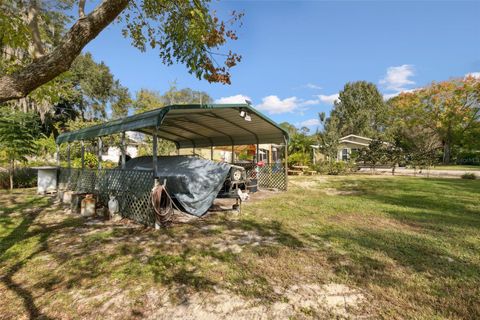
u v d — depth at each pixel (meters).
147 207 5.12
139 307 2.37
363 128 35.38
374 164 19.55
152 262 3.31
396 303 2.39
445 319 2.15
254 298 2.49
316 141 23.97
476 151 28.83
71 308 2.36
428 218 5.41
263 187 11.12
